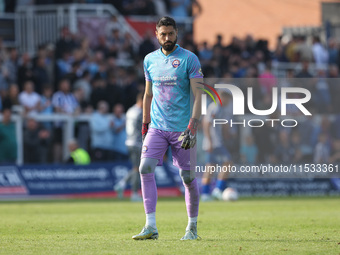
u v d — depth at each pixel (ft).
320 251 74.64
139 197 192.75
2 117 210.18
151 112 86.33
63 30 259.39
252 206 163.32
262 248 77.05
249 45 299.38
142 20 307.58
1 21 287.69
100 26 288.10
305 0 418.31
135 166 189.37
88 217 129.29
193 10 329.93
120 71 259.19
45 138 215.31
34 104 230.07
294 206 163.43
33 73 243.81
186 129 83.20
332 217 127.34
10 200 200.23
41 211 148.66
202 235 93.04
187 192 86.43
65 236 92.79
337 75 295.07
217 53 287.48
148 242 82.64
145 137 86.38
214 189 195.52
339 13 354.33
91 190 214.48
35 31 288.51
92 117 221.25
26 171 209.36
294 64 303.68
